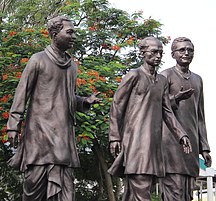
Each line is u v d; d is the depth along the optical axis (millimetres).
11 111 6914
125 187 7301
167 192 7922
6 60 13586
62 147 6836
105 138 13398
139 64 15555
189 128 8078
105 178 14883
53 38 7113
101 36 15336
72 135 7074
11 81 12906
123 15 15750
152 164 7133
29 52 13836
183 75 8266
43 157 6805
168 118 7504
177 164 7895
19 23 17062
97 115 12992
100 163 14859
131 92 7414
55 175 6785
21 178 16047
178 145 7934
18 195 16109
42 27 14578
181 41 8281
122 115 7426
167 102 7555
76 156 7023
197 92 8281
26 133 6961
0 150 15047
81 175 16078
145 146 7164
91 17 15719
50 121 6910
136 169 7094
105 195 16203
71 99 7102
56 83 7023
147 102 7352
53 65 7043
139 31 15656
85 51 15500
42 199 6949
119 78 14000
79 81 12727
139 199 7098
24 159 6914
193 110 8172
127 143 7266
